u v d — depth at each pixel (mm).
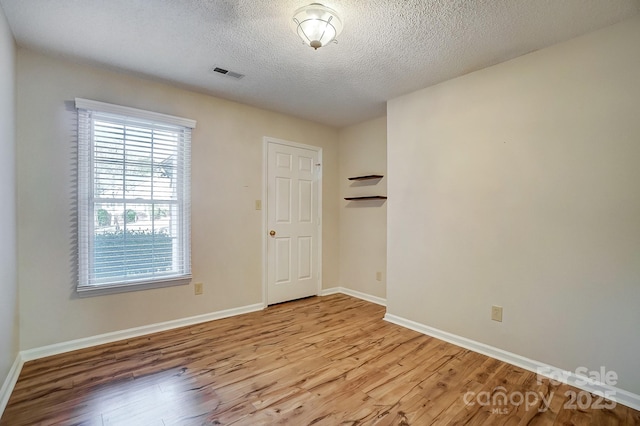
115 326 2605
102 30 2008
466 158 2582
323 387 1950
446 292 2707
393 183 3148
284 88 2943
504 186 2357
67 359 2266
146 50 2254
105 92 2555
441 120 2762
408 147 3020
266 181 3594
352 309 3562
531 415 1708
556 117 2113
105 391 1876
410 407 1761
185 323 2971
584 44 2002
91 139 2475
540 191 2182
